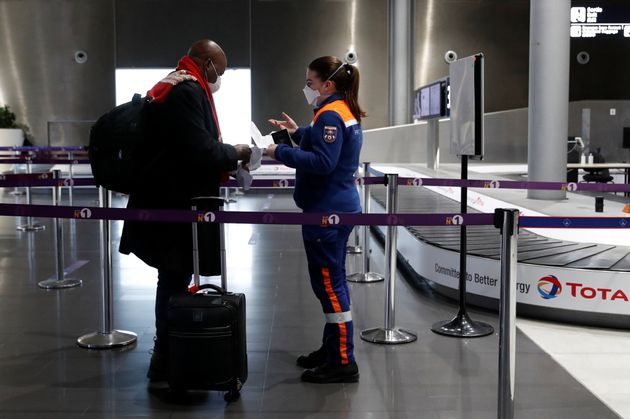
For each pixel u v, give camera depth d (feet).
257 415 10.14
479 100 13.19
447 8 55.31
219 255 11.41
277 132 11.87
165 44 53.88
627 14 54.49
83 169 49.26
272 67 54.49
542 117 26.89
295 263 22.58
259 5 53.98
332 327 11.39
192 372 10.44
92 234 29.22
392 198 14.23
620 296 14.37
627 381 11.60
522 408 10.45
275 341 13.92
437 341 13.82
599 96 56.90
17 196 46.34
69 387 11.30
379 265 22.21
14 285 19.24
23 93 54.08
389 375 11.84
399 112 53.52
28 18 53.47
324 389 11.19
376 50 54.75
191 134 10.73
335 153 10.69
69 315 15.93
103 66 53.93
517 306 15.58
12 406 10.50
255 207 39.55
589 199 27.66
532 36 26.91
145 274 20.92
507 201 26.32
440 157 51.08
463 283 14.38
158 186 11.27
